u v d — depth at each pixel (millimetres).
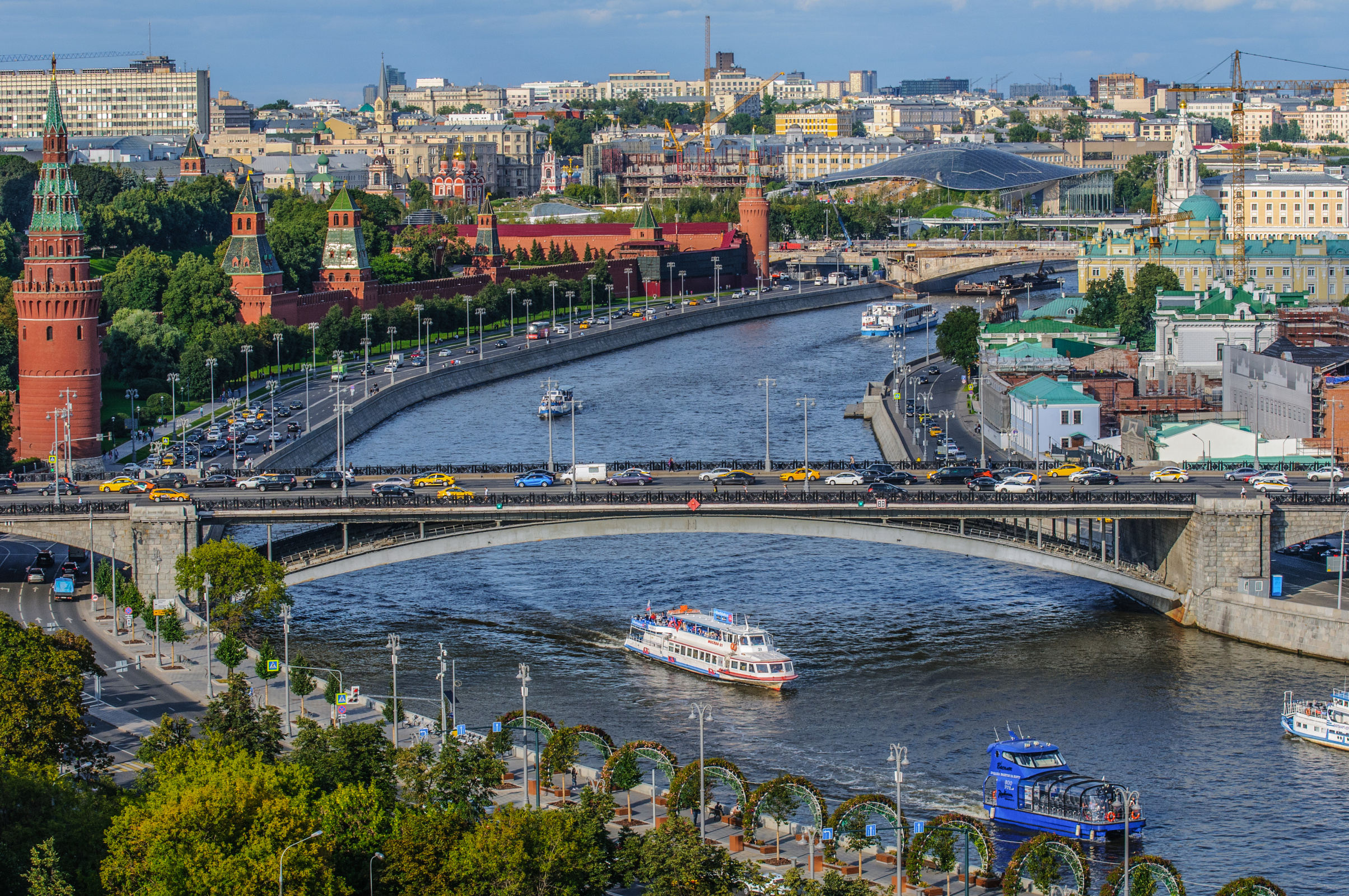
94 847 197250
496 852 194875
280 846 189125
